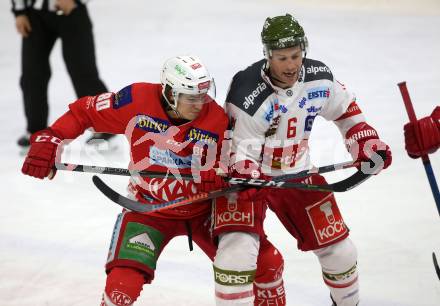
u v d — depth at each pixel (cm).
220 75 2555
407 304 1036
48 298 1070
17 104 2308
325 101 930
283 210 959
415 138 902
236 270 845
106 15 3788
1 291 1091
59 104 2281
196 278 1150
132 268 849
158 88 890
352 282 947
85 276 1150
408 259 1181
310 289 1103
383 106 2128
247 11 3850
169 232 918
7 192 1577
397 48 2912
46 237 1323
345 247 926
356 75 2517
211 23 3553
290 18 864
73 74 1822
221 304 857
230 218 877
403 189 1508
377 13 3709
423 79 2420
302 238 948
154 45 3108
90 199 1528
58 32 1803
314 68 915
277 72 868
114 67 2730
